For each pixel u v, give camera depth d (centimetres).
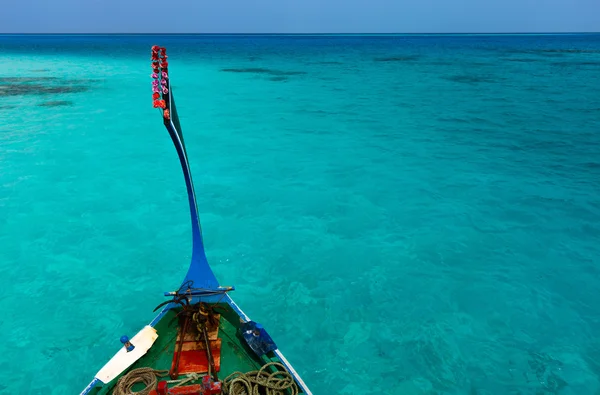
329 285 1050
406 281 1061
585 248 1187
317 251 1188
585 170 1752
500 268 1105
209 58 6862
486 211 1402
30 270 1077
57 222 1302
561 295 1003
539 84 3991
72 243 1198
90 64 5388
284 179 1669
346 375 798
